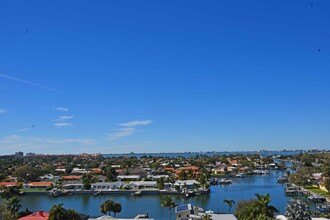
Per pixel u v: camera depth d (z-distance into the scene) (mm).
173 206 136750
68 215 94000
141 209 148750
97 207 161000
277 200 164750
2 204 107500
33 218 99312
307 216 78312
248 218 88750
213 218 96812
